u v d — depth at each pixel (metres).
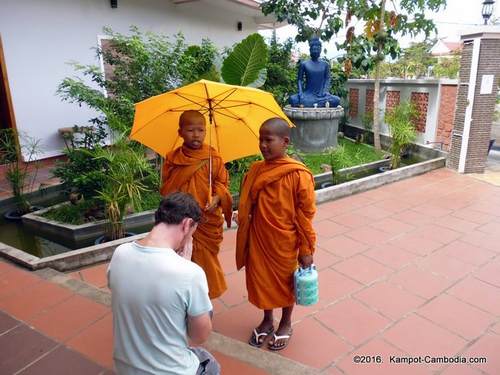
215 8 10.38
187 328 1.42
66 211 4.84
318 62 8.10
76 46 7.55
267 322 2.68
